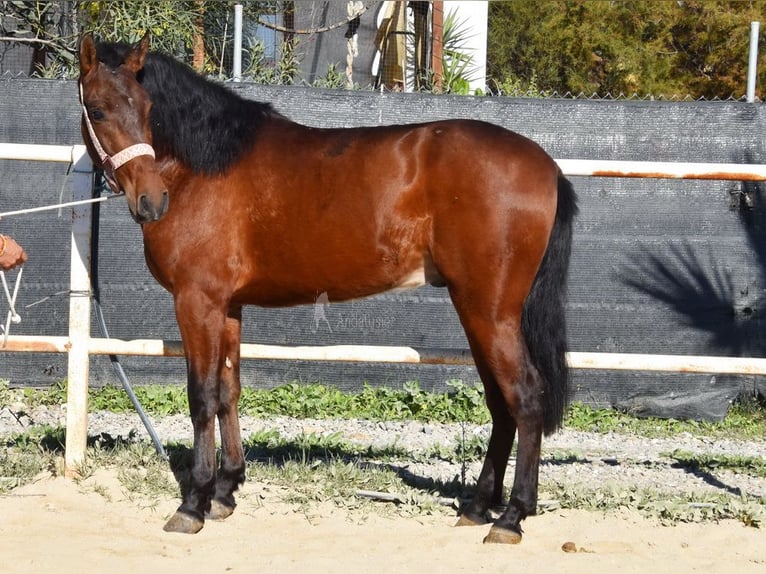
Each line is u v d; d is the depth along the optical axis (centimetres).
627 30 2739
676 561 597
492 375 657
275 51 1395
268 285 666
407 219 631
